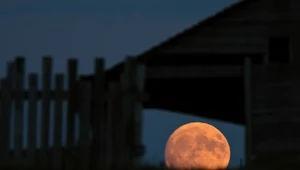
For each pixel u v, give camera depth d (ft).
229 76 248.52
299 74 254.06
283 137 251.60
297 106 253.03
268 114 251.39
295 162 238.48
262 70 251.80
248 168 231.91
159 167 227.40
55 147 229.25
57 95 230.89
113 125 230.68
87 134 230.27
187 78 251.80
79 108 230.89
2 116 230.48
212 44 252.01
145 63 250.57
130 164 228.43
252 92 250.57
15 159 229.45
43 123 229.86
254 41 254.47
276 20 255.91
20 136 229.86
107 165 229.66
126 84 233.35
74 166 228.22
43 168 222.89
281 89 252.83
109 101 231.50
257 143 250.37
